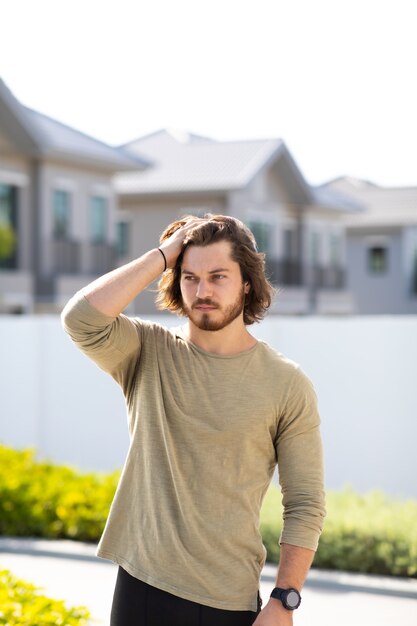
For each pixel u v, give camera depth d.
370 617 6.74
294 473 3.25
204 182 33.75
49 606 4.57
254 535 3.21
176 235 3.27
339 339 10.46
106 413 11.56
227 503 3.15
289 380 3.23
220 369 3.19
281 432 3.25
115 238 31.25
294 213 40.09
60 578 7.59
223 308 3.16
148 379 3.23
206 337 3.24
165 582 3.11
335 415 10.48
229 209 34.03
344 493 9.05
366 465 10.34
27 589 4.88
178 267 3.35
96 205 30.69
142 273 3.17
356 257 46.94
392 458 10.22
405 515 8.05
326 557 7.77
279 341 10.70
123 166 30.22
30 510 8.73
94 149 29.53
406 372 10.18
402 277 45.91
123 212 35.41
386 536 7.65
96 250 30.41
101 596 7.06
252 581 3.19
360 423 10.38
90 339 3.16
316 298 40.88
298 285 39.94
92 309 3.11
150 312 33.50
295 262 39.72
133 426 3.29
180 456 3.14
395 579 7.50
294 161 37.47
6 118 26.62
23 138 26.83
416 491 10.12
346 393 10.44
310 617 6.73
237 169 34.47
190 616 3.10
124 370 3.30
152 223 34.91
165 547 3.12
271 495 8.83
